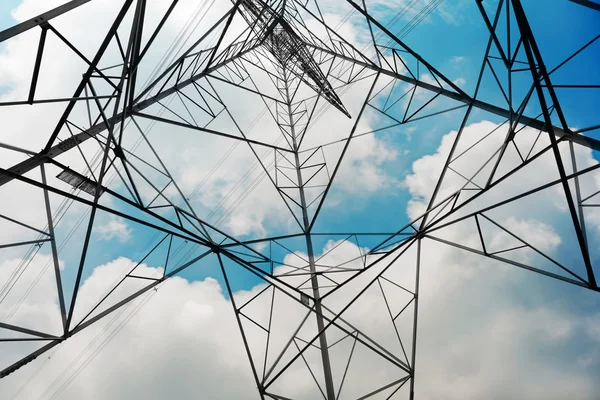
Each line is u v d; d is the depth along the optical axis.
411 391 10.95
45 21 6.54
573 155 9.81
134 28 7.55
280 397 10.77
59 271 9.68
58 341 8.94
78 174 10.13
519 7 6.93
